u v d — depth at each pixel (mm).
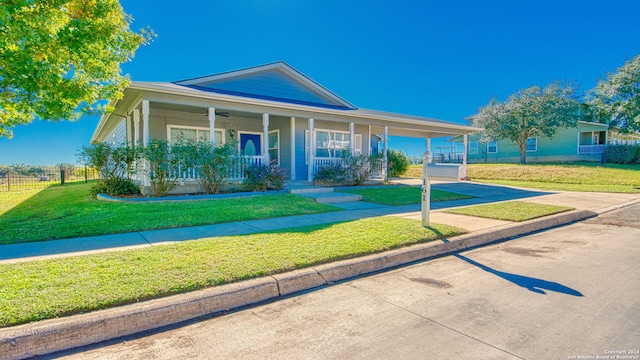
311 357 2209
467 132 19031
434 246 4801
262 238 4891
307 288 3486
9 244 4730
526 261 4445
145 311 2646
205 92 10195
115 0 7195
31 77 6496
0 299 2713
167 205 7949
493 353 2242
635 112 21328
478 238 5438
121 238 5082
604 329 2568
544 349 2285
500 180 18969
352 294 3322
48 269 3480
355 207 8648
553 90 25438
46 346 2297
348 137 15516
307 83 14711
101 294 2842
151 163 9336
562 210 8125
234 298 3041
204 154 9734
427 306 3016
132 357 2229
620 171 18172
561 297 3205
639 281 3645
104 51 7508
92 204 8180
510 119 26172
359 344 2373
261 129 14414
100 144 9602
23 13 5879
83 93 7273
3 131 8734
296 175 13734
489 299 3162
